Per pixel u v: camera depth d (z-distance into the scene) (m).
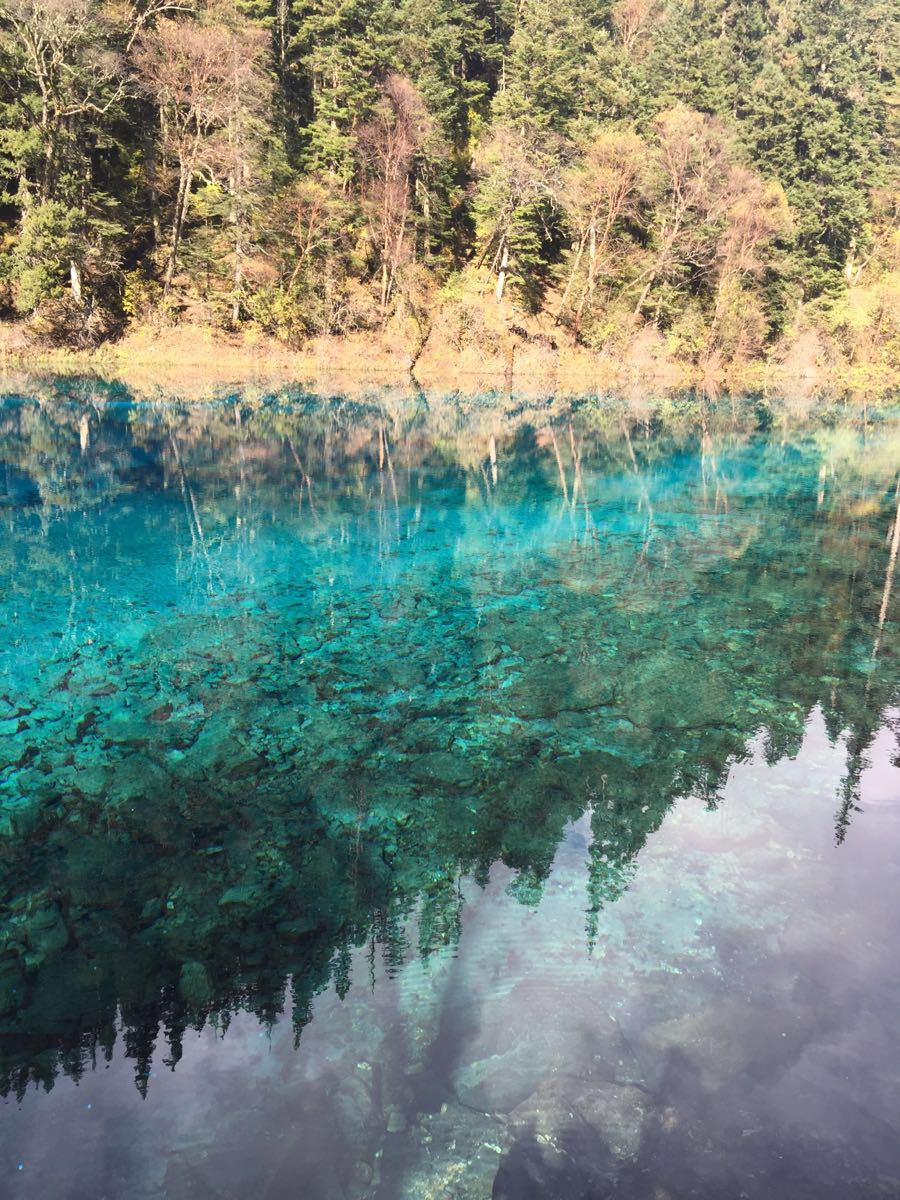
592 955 4.02
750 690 7.73
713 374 50.16
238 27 40.00
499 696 7.45
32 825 5.35
